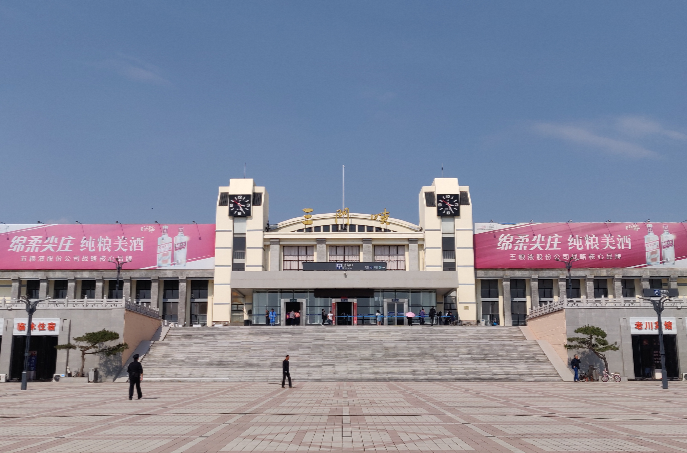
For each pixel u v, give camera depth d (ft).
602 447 50.83
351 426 64.13
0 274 264.72
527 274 269.64
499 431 60.18
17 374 167.32
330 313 228.63
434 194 277.23
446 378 155.63
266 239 272.72
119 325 164.76
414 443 52.95
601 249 269.23
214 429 61.72
